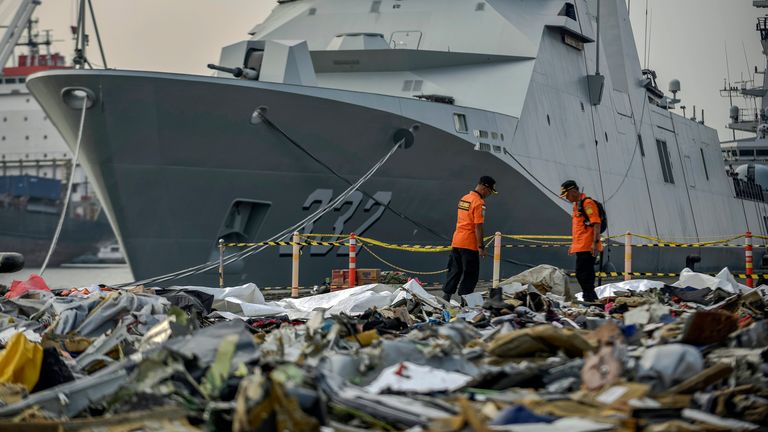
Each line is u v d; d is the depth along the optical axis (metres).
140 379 5.62
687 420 5.38
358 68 25.89
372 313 11.60
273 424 4.58
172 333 7.46
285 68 21.23
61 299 11.23
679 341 7.48
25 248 88.06
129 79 18.97
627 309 12.93
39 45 99.50
